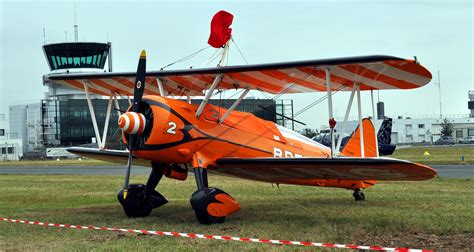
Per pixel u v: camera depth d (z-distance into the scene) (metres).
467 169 29.75
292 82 12.40
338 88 13.04
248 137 12.86
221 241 8.93
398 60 9.95
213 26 12.38
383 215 11.92
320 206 14.08
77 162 55.44
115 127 83.38
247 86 12.98
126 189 11.38
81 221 11.74
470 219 11.13
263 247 8.37
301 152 14.51
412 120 114.44
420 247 8.45
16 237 9.67
